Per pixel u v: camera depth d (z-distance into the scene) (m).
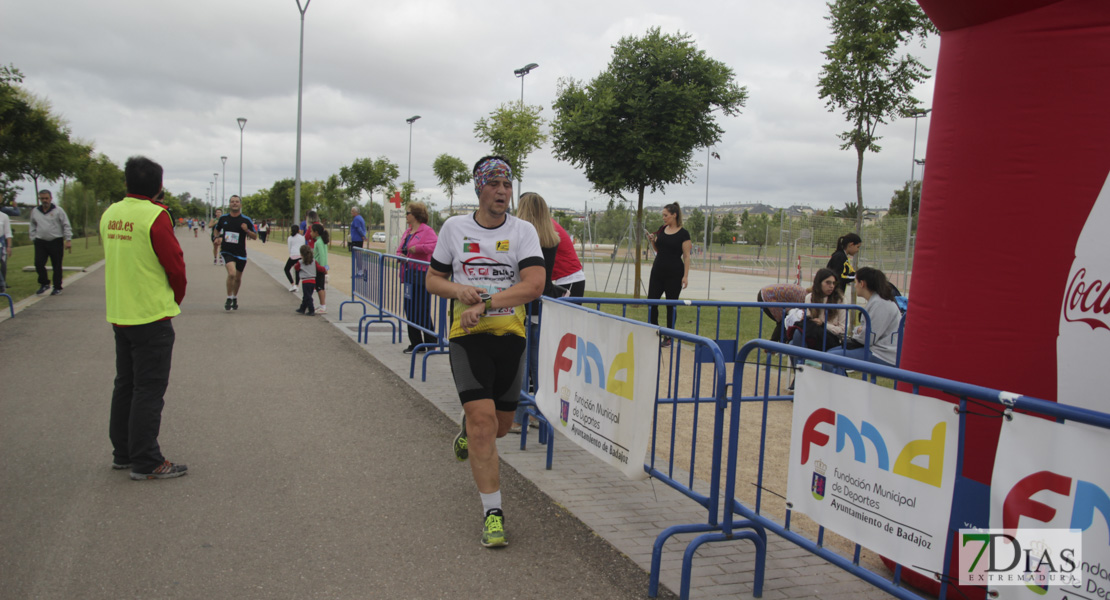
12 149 16.97
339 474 4.39
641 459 3.38
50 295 13.18
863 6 10.80
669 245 9.92
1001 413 2.21
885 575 3.32
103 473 4.26
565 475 4.58
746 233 50.09
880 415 2.56
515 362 3.68
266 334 9.62
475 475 3.52
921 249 3.36
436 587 3.04
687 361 8.86
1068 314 2.80
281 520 3.68
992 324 3.00
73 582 2.96
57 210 13.21
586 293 19.44
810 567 3.43
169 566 3.13
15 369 6.96
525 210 5.46
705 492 4.43
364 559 3.27
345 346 8.98
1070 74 2.80
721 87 13.02
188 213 152.88
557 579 3.16
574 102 13.70
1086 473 1.97
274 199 74.06
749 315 13.98
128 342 4.15
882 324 6.92
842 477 2.72
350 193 44.56
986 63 3.03
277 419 5.55
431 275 3.68
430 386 6.87
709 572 3.31
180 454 4.64
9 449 4.62
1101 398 2.71
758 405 7.12
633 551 3.48
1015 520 2.16
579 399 4.03
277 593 2.93
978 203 3.06
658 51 12.90
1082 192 2.77
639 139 12.86
